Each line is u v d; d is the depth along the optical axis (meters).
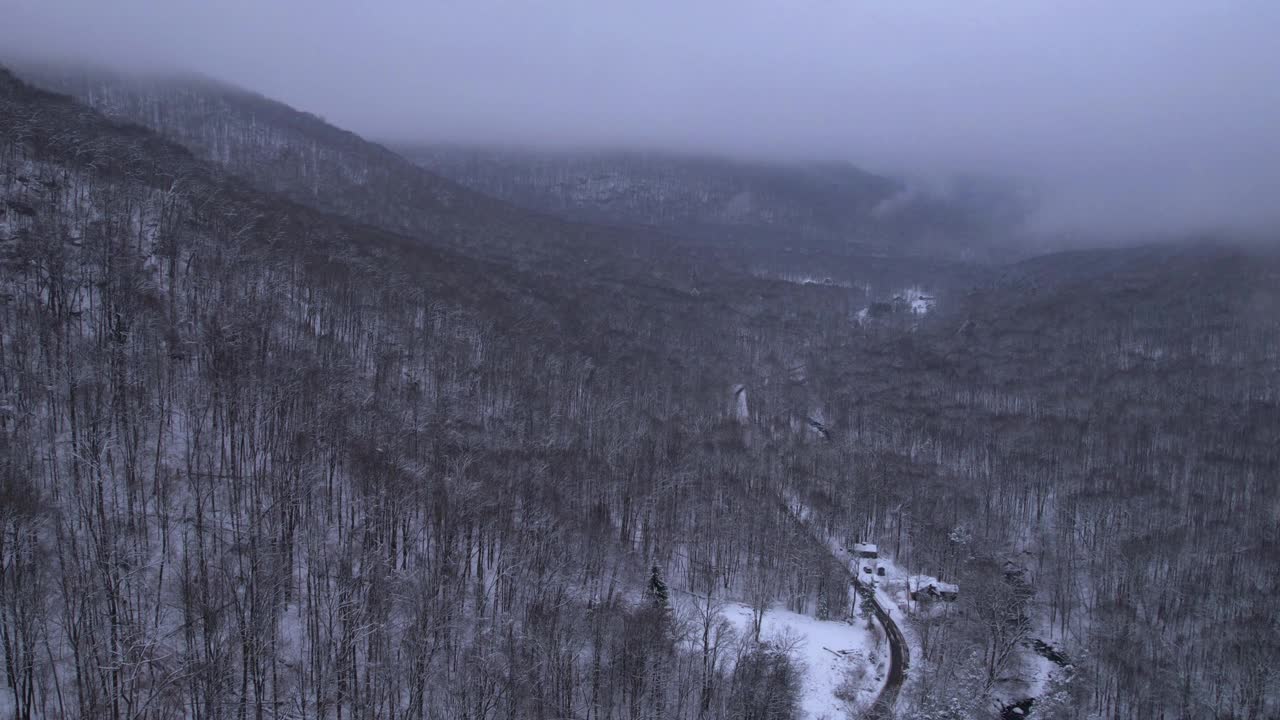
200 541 97.69
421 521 128.38
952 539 177.62
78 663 83.75
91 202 154.75
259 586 96.69
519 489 135.50
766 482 191.62
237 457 123.50
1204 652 141.12
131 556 95.25
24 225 140.12
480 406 171.88
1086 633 151.62
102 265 135.88
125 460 106.81
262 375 129.88
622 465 168.50
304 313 168.88
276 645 98.88
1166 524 180.88
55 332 121.44
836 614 148.62
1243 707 127.38
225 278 150.75
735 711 106.50
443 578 111.31
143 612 94.19
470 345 199.25
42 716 82.62
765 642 123.88
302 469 119.88
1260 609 148.00
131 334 127.56
